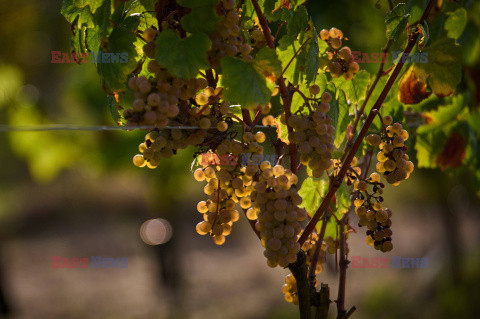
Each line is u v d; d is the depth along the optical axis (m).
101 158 6.75
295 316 8.65
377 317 8.32
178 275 10.47
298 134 1.90
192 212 16.11
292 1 1.94
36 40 7.12
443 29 2.12
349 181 2.02
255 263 12.60
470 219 12.63
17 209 17.28
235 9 1.92
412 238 13.61
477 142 2.34
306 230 1.95
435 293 8.49
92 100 6.30
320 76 1.98
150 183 7.92
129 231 15.54
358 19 2.99
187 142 1.89
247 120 1.95
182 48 1.83
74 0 1.92
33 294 10.74
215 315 9.23
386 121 1.95
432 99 2.27
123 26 1.91
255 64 1.86
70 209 17.48
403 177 1.94
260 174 1.91
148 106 1.83
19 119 7.19
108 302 10.20
